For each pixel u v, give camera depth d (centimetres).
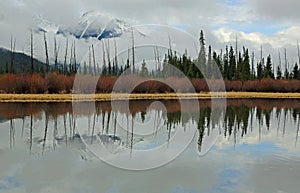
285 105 2834
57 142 1180
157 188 719
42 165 888
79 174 811
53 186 737
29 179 782
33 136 1308
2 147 1105
